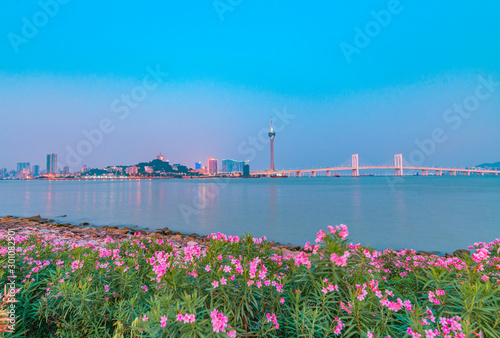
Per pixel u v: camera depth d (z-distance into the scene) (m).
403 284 4.08
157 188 85.38
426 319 2.60
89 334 3.14
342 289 3.06
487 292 2.59
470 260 3.39
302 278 3.13
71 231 16.47
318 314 2.71
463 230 18.55
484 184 104.69
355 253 3.36
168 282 2.91
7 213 28.42
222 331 2.26
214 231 19.09
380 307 2.75
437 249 13.87
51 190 73.44
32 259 4.39
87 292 3.34
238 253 3.71
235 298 2.91
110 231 17.08
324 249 3.23
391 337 2.55
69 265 4.08
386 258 5.66
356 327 2.69
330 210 29.89
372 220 22.98
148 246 6.00
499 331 2.37
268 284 2.97
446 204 34.75
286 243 15.56
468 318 2.44
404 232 17.95
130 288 3.77
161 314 2.51
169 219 24.16
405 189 71.88
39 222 20.75
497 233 17.58
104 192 64.06
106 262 4.24
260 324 2.80
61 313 3.41
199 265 3.29
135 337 2.72
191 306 2.42
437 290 2.93
